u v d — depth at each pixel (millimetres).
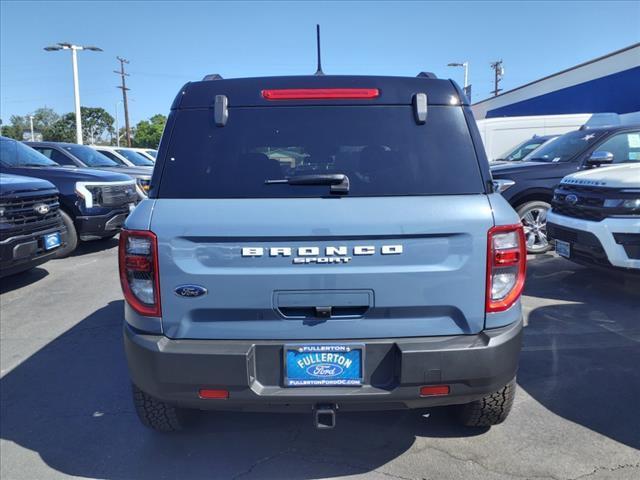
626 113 16734
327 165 2580
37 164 8820
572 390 3695
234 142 2607
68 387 3932
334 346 2424
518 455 2953
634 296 5895
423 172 2547
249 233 2381
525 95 23141
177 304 2443
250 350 2410
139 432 3295
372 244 2408
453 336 2479
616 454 2951
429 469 2850
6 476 2869
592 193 5660
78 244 9297
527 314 5309
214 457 3014
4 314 5707
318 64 3574
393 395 2424
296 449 3072
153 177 2578
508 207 2557
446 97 2682
